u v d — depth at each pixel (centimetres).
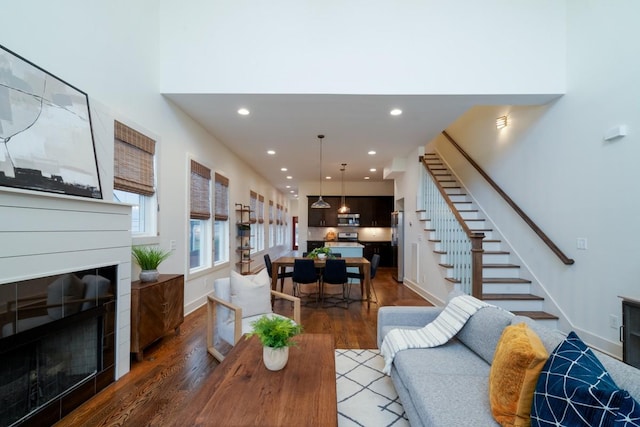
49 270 181
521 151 425
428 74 350
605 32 298
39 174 190
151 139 333
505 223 463
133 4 304
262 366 176
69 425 186
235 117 432
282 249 1369
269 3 353
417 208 582
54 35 214
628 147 276
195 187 450
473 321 210
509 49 350
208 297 289
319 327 381
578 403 99
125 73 291
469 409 140
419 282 579
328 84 350
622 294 281
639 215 267
